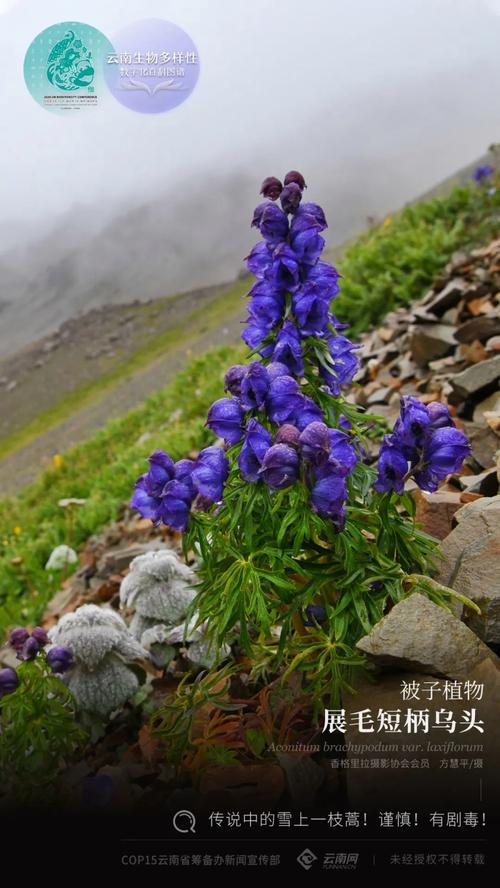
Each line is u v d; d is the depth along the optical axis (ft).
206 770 1.31
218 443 4.77
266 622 1.19
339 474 1.14
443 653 1.22
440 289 4.08
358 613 1.24
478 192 5.88
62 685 1.48
